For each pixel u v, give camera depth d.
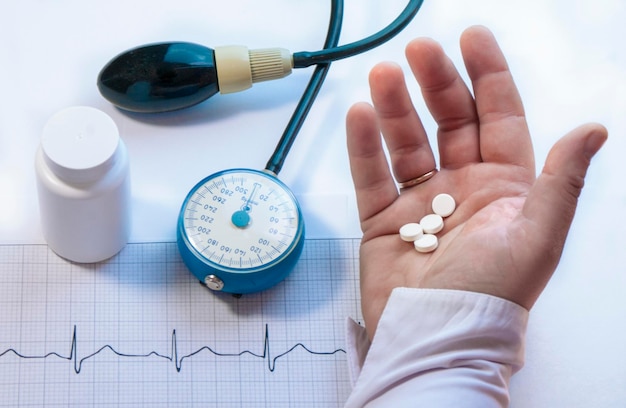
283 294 0.81
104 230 0.76
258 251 0.77
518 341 0.69
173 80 0.83
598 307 0.82
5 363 0.77
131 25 0.92
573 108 0.91
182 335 0.79
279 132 0.88
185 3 0.93
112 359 0.78
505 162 0.76
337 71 0.91
